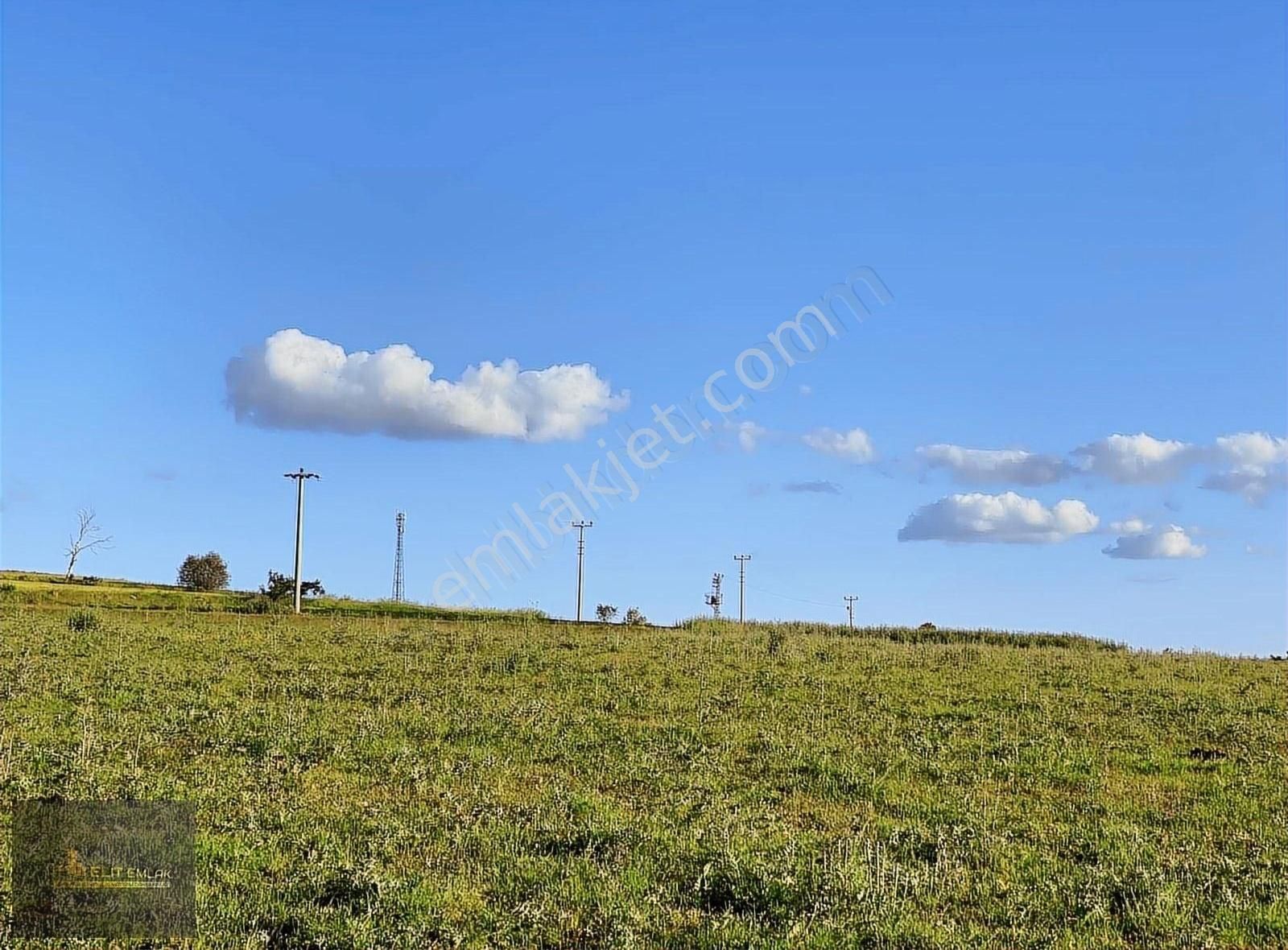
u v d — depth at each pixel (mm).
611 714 26344
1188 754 23328
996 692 31047
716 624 52594
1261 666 39312
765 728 24938
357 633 41750
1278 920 12992
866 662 36938
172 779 18156
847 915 12484
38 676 28547
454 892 13133
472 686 29781
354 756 20938
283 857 14164
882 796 19109
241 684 29078
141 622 43156
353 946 11383
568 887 13492
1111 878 14414
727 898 13211
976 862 15203
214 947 11258
